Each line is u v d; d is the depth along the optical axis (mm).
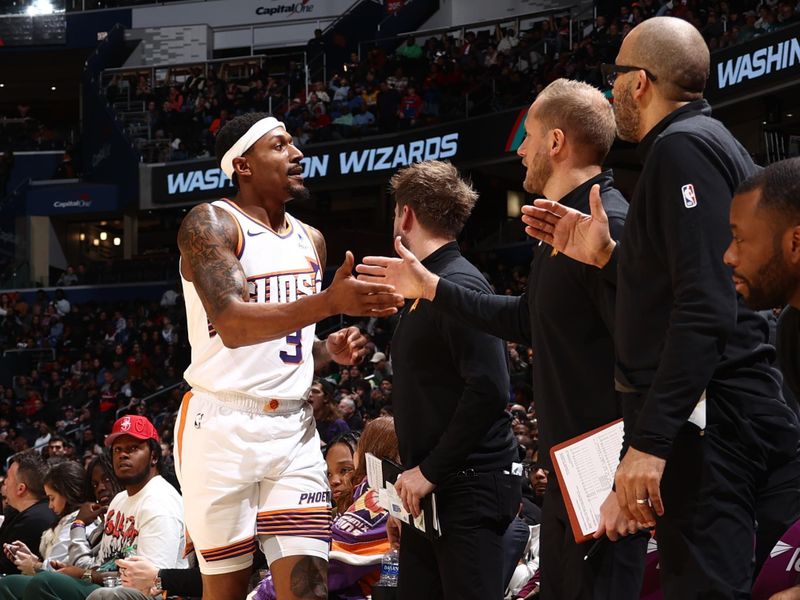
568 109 2512
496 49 17984
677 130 2025
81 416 15828
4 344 19438
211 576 2672
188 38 23219
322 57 21172
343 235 19125
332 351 3031
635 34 2236
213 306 2496
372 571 3520
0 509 8094
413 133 16312
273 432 2676
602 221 2225
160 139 19406
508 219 18141
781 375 2246
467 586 2715
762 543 2041
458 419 2688
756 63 12445
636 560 2297
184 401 2760
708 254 1916
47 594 3963
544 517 2441
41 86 27078
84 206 21125
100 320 19234
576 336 2363
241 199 2803
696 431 1979
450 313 2666
